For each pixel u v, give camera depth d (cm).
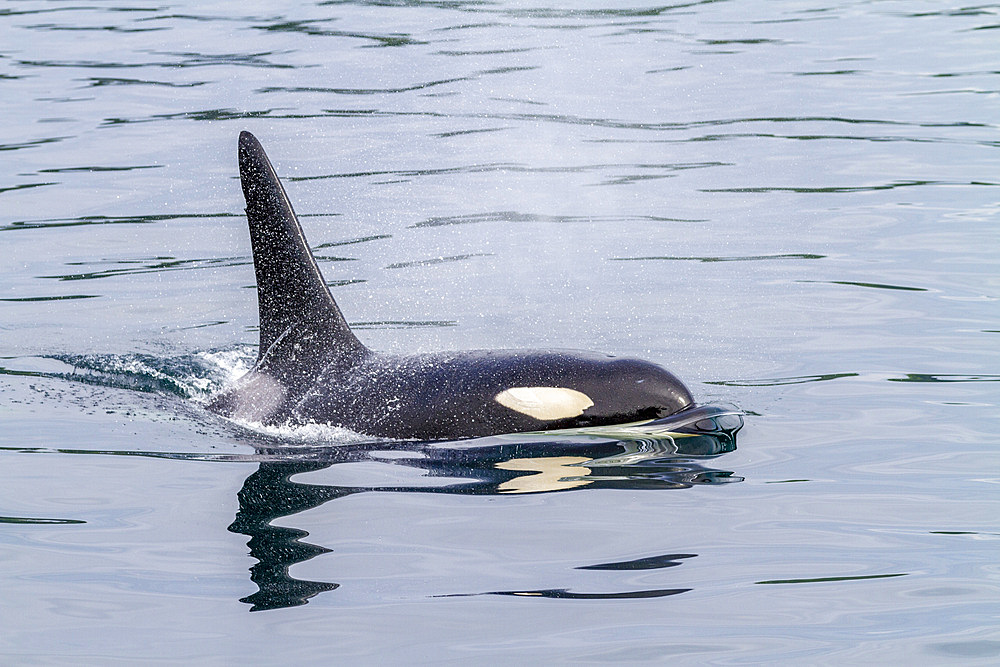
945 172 4578
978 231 3909
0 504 2191
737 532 2011
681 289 3503
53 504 2189
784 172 4681
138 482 2300
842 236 3941
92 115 5653
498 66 6531
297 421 2647
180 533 2042
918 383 2755
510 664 1598
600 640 1659
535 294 3488
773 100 5756
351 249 3944
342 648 1648
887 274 3559
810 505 2123
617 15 7906
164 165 4903
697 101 5791
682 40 7144
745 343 3061
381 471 2338
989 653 1606
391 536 2011
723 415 2578
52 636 1694
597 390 2533
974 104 5556
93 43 7194
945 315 3209
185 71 6481
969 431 2462
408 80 6256
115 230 4197
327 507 2150
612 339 3112
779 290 3462
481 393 2555
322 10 8088
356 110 5691
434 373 2631
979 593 1781
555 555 1931
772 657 1608
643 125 5400
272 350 2803
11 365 3072
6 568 1916
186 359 3119
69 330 3338
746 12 7944
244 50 6969
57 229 4209
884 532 2003
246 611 1758
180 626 1719
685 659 1606
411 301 3459
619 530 2023
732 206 4300
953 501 2125
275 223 2752
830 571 1866
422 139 5228
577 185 4600
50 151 5103
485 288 3562
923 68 6291
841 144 5022
